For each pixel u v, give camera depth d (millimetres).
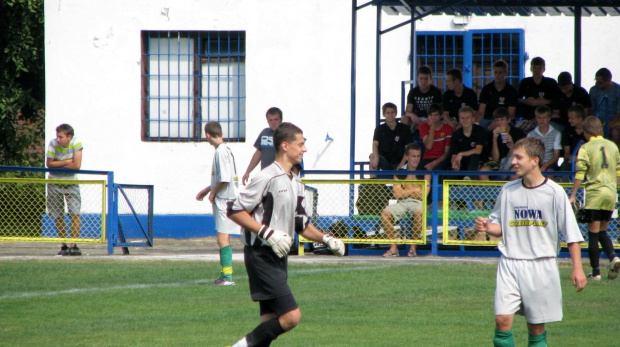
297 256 41969
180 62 56031
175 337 23094
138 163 55719
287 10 54844
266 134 43656
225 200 32469
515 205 18922
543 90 48438
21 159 70062
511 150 43594
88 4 55812
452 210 41312
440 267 37125
